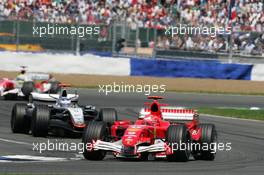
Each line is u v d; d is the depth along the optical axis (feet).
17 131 243.19
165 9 563.89
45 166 161.07
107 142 174.09
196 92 444.96
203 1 568.00
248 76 492.95
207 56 511.40
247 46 508.53
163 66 487.61
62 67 484.74
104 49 510.58
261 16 551.59
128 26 512.22
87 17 554.46
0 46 497.87
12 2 549.95
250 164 182.09
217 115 339.16
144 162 174.60
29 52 494.59
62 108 235.81
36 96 265.95
